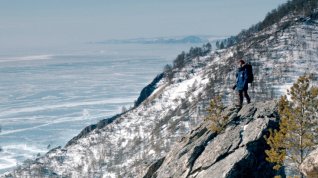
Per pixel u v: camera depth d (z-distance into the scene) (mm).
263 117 32781
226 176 28500
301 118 32062
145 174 37469
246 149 29641
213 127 34375
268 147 30156
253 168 29156
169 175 33344
